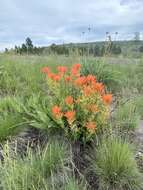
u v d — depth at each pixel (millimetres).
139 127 3920
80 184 2570
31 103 3838
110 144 2902
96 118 3246
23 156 2805
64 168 2758
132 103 4461
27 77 5676
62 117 3283
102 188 2699
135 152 3170
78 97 3410
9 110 4004
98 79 5535
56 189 2525
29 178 2494
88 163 2988
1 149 3100
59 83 3650
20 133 3465
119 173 2723
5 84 5223
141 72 7273
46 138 3334
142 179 2779
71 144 3211
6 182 2400
